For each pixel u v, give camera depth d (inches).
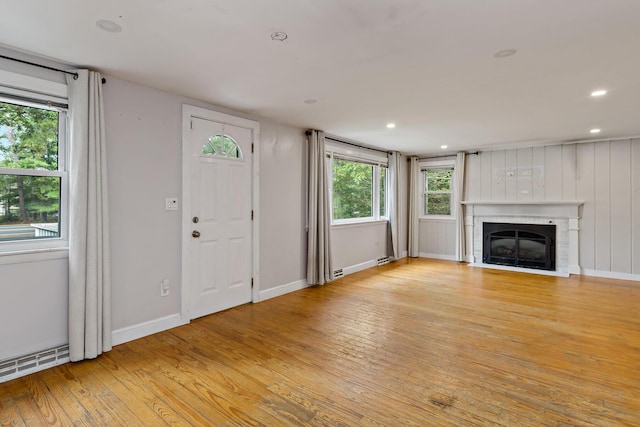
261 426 73.9
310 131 189.9
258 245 163.9
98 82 105.4
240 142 154.9
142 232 121.1
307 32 82.3
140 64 101.7
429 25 78.9
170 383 90.9
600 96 130.6
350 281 206.2
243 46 89.9
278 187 175.0
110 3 69.8
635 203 207.2
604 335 123.0
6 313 93.1
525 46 89.7
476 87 121.1
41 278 99.1
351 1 69.1
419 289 187.6
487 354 108.3
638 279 205.9
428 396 85.2
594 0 68.4
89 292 103.0
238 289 156.7
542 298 169.9
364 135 207.5
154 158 123.9
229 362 102.9
